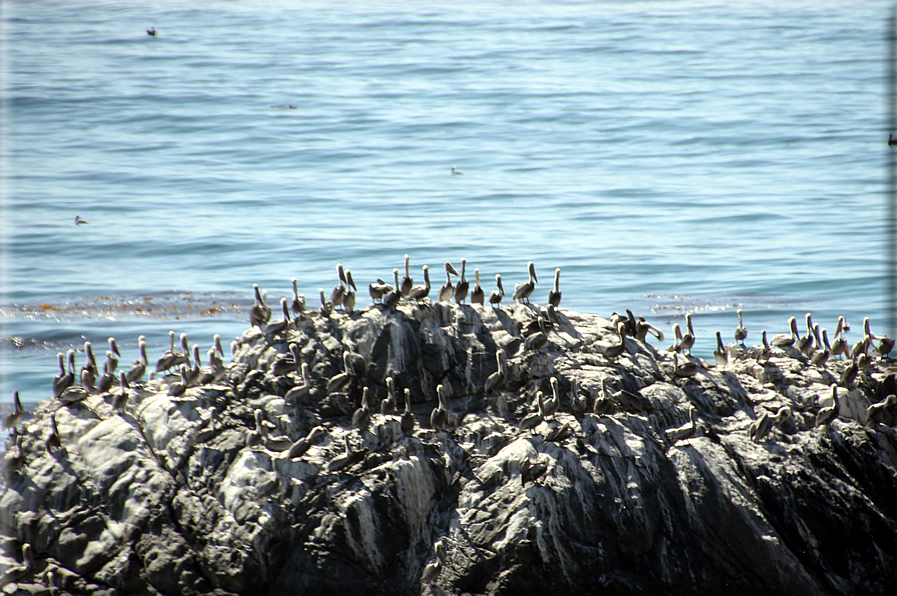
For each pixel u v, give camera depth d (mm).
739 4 190750
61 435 20344
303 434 20547
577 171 73375
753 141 83125
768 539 19328
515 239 53188
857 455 20859
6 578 18594
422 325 22359
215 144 83438
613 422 20625
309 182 69188
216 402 20812
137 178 70000
